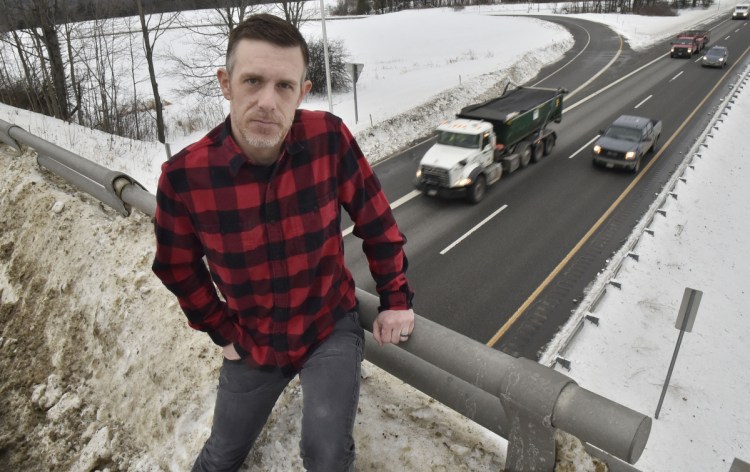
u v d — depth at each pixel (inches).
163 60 1445.6
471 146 606.5
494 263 486.3
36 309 170.2
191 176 57.2
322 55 1173.7
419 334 74.1
